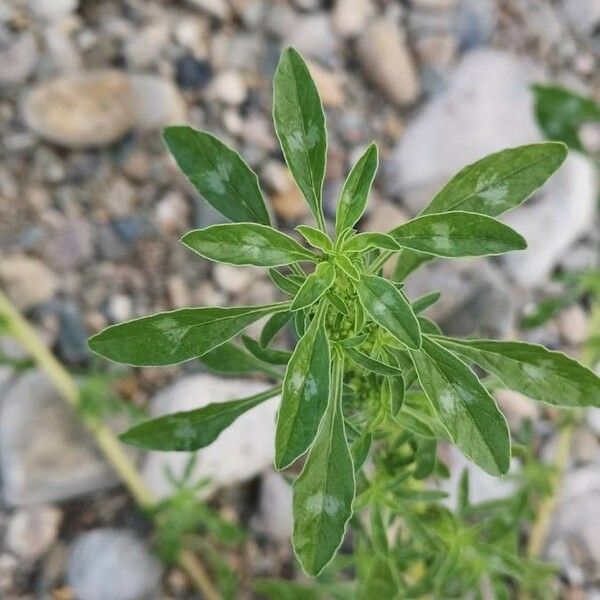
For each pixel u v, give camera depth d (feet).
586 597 0.78
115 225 0.82
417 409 0.41
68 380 0.72
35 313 0.79
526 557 0.74
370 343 0.38
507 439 0.33
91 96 0.81
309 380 0.33
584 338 0.86
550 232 0.85
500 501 0.56
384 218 0.85
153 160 0.84
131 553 0.74
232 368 0.45
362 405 0.40
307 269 0.78
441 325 0.79
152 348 0.34
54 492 0.74
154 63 0.86
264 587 0.66
